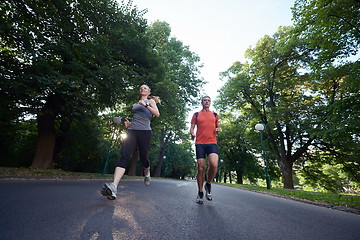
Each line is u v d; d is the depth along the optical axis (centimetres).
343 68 954
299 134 1664
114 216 181
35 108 729
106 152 1535
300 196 650
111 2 949
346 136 1059
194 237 147
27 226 136
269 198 587
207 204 318
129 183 685
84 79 835
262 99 1920
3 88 597
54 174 666
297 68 1752
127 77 946
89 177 764
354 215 363
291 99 1602
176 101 1332
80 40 846
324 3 888
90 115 909
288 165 1711
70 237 123
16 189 305
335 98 1471
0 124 968
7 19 640
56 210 186
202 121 328
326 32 946
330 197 619
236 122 2750
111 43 993
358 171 1656
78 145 1177
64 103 796
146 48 1102
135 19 1093
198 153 317
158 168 2652
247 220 223
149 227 160
